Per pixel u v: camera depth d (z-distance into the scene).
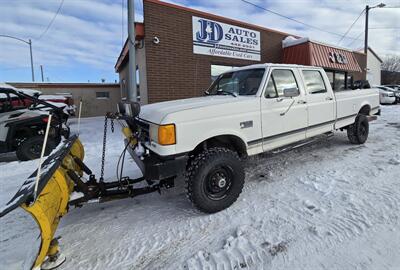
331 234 2.70
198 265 2.40
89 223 3.30
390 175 4.15
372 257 2.33
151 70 8.52
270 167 4.95
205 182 3.23
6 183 4.93
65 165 2.96
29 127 6.70
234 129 3.58
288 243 2.61
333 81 5.94
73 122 14.47
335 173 4.40
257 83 4.10
